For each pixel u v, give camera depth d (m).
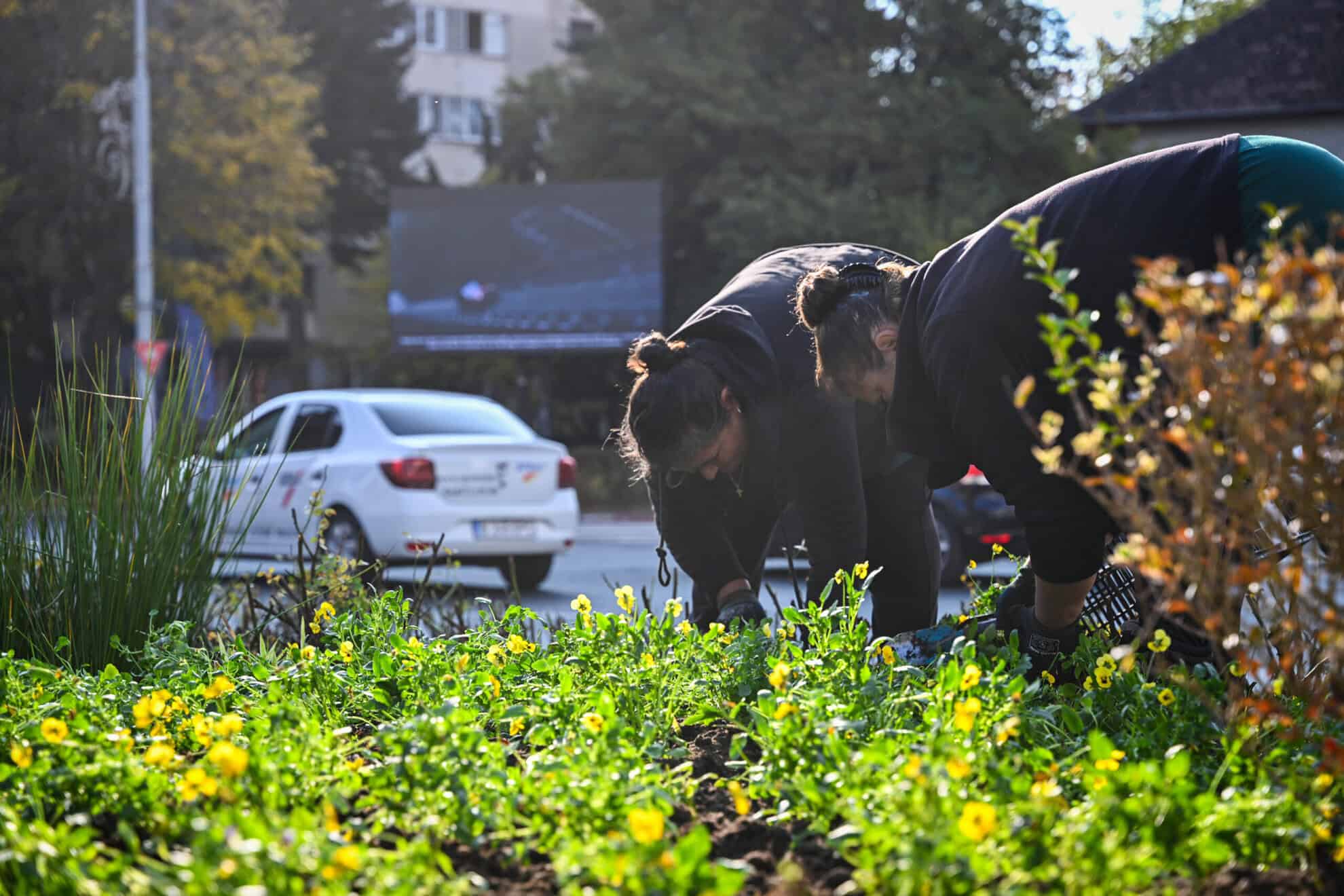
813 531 3.91
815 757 2.52
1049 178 25.62
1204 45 23.94
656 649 3.40
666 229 28.16
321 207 35.19
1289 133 22.98
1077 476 2.26
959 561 10.51
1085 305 2.79
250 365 5.13
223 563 4.83
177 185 27.86
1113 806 2.14
